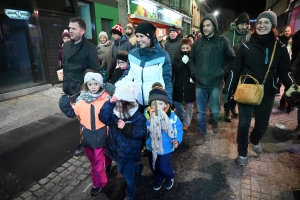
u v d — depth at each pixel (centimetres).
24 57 555
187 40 321
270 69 225
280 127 359
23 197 215
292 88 216
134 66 221
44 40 583
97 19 773
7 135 341
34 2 541
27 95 527
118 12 886
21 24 536
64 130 362
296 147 297
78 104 205
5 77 514
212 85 289
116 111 180
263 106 241
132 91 179
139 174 245
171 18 1480
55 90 575
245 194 213
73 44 254
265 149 294
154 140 191
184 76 326
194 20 2409
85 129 205
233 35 388
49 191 223
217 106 304
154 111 191
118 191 224
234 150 296
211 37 277
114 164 272
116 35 436
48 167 263
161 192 220
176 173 249
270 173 244
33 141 325
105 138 207
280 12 1483
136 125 182
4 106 453
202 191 220
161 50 220
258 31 220
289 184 225
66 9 638
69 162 274
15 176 246
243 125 246
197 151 296
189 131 360
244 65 239
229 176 241
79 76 258
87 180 240
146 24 204
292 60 408
